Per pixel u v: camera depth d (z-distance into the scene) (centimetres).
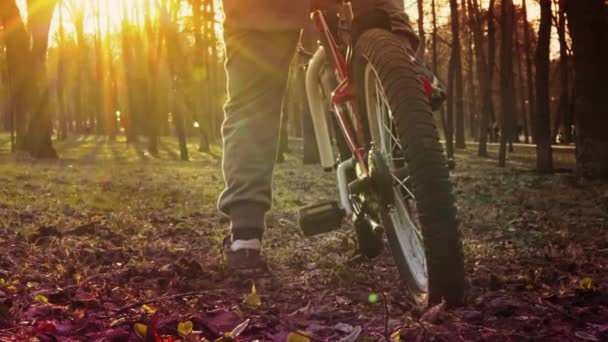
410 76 252
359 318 233
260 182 332
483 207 861
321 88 339
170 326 209
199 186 1241
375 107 286
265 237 550
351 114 305
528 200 948
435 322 221
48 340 190
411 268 278
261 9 315
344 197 323
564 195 1041
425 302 249
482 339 205
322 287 309
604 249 463
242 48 324
